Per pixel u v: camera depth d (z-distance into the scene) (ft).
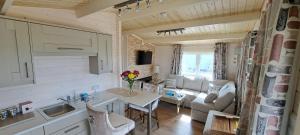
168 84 18.16
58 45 6.20
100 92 9.34
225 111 10.32
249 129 3.53
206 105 10.93
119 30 10.14
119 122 6.91
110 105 8.79
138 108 9.38
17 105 6.22
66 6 7.01
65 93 7.87
